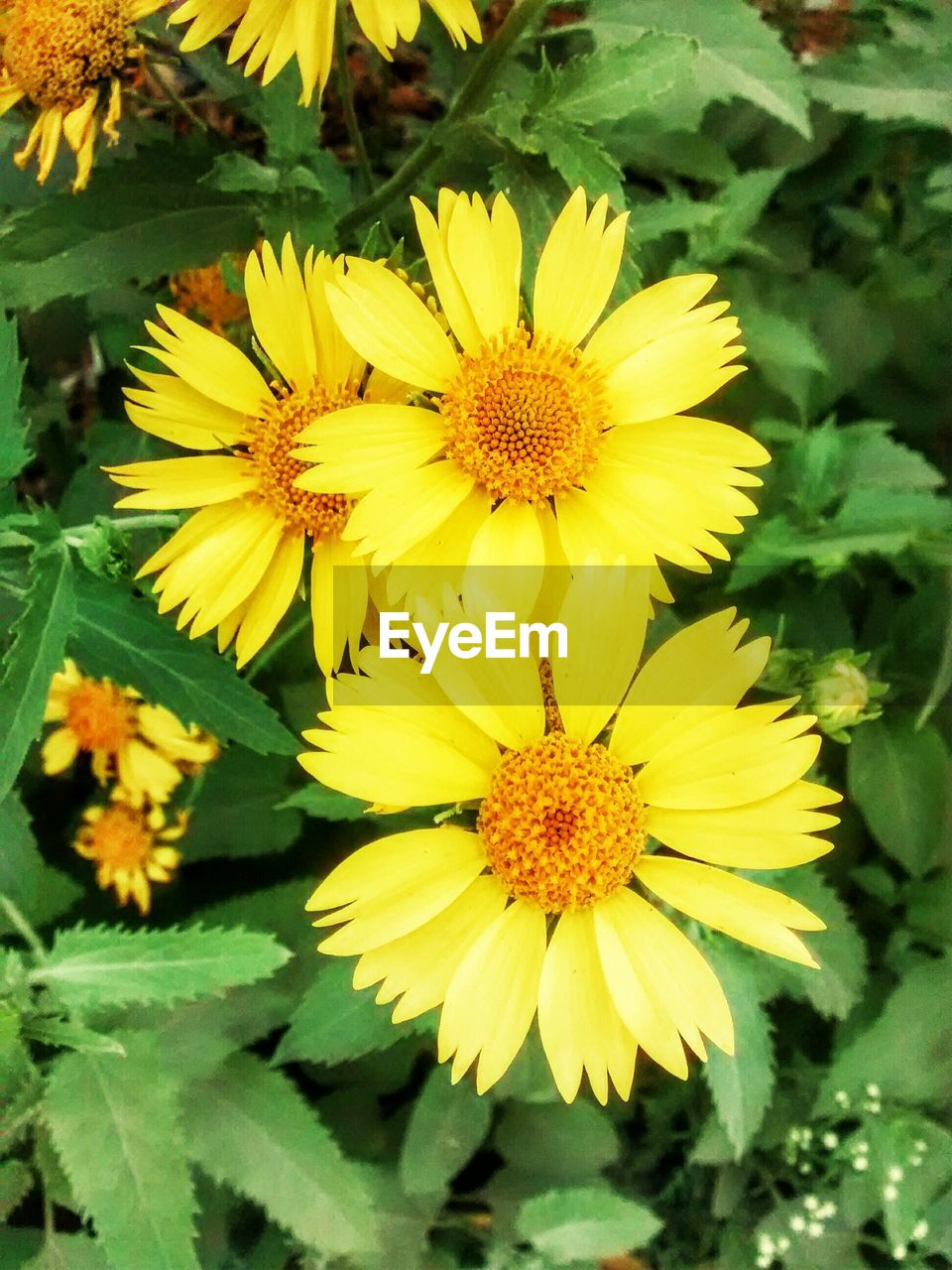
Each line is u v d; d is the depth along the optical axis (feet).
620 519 0.54
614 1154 0.76
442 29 0.75
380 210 0.67
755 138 0.84
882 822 0.74
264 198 0.65
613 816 0.53
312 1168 0.69
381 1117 0.79
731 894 0.53
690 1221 0.81
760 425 0.78
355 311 0.53
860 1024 0.78
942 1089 0.73
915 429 0.89
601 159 0.59
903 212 0.89
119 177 0.65
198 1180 0.75
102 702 0.75
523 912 0.54
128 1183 0.60
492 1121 0.80
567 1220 0.73
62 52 0.62
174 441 0.57
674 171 0.78
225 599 0.56
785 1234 0.77
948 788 0.74
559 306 0.55
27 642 0.55
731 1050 0.52
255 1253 0.75
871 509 0.75
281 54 0.56
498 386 0.53
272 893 0.72
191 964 0.61
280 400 0.57
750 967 0.67
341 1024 0.66
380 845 0.53
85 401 0.98
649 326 0.55
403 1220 0.75
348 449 0.53
